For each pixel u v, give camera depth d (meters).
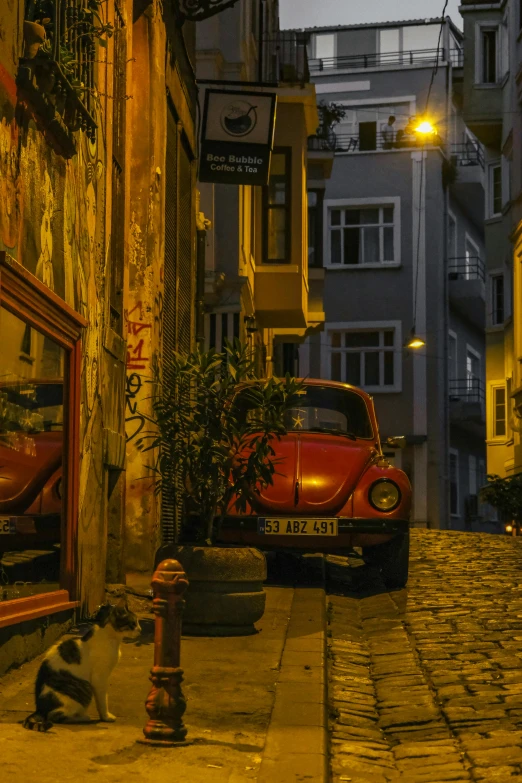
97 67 8.37
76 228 7.87
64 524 7.55
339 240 43.94
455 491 45.00
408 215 43.41
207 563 8.25
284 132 22.42
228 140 15.99
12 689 5.90
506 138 34.84
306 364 43.28
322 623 8.93
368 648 8.39
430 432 41.88
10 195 6.11
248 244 20.66
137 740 4.96
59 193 7.34
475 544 17.22
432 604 10.41
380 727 5.98
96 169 8.60
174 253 14.11
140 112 12.00
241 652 7.54
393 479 11.18
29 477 6.68
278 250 22.36
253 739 5.13
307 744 5.00
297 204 22.28
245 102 16.11
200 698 6.02
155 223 11.99
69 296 7.62
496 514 48.16
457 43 46.62
